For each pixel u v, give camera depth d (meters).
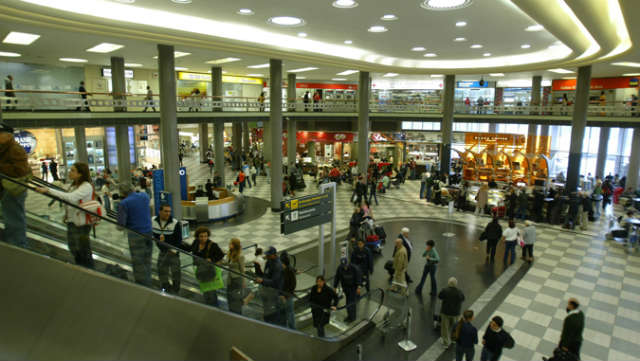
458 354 7.00
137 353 4.57
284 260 8.65
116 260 4.40
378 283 11.08
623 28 11.12
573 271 11.89
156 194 15.12
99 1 9.72
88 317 4.11
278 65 17.36
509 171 24.52
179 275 5.07
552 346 8.07
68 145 24.16
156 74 27.36
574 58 15.59
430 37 13.63
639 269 12.04
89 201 4.89
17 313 3.66
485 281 11.20
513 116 25.22
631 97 24.44
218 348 5.57
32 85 22.03
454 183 24.39
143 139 27.44
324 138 32.78
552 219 17.08
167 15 10.92
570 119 23.17
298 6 9.67
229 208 17.22
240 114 22.25
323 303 7.86
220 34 12.84
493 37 13.49
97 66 23.48
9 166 4.15
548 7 8.27
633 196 21.11
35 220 3.82
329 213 10.88
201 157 37.62
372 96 33.59
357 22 11.39
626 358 7.68
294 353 6.88
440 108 27.23
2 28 11.13
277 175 18.20
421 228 16.34
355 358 7.64
